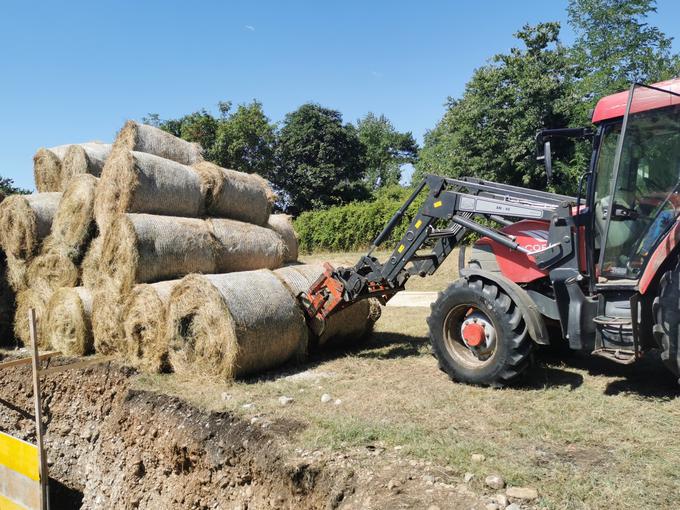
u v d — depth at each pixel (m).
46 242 8.16
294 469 4.02
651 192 4.70
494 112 18.47
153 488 5.32
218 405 5.18
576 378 5.40
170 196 7.50
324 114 36.62
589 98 18.45
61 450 7.01
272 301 6.27
